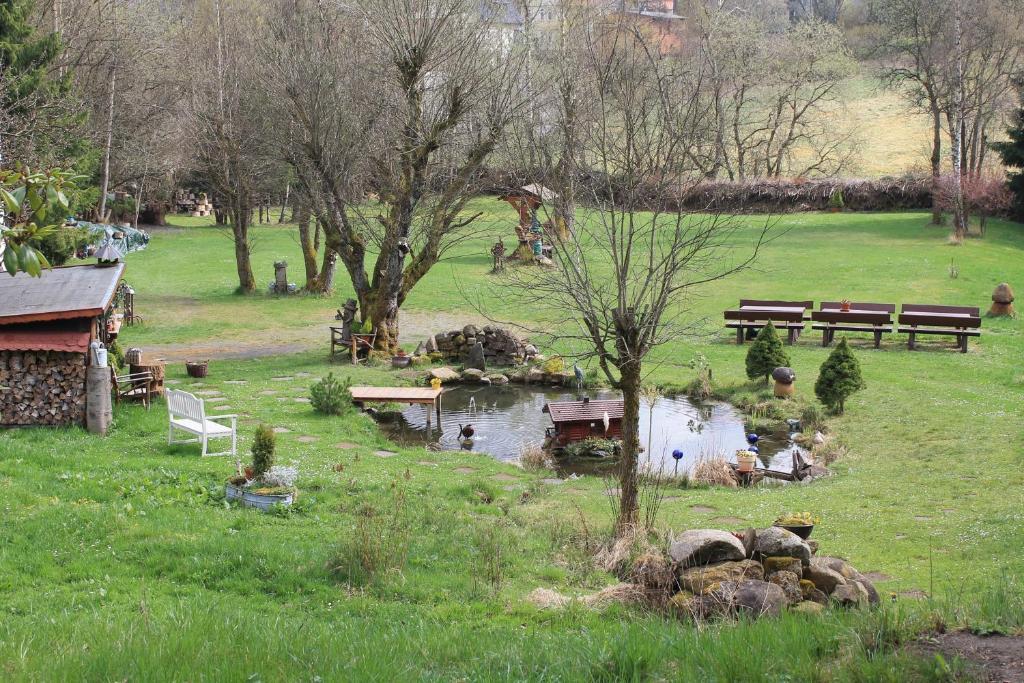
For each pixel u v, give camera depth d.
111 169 53.41
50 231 6.63
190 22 55.81
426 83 30.59
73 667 7.23
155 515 13.88
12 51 30.89
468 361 30.34
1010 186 59.28
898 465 19.83
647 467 20.66
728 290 42.44
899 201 66.50
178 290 45.19
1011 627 8.20
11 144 27.61
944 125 86.00
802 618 8.82
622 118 15.01
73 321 19.36
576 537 14.01
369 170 33.06
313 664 7.68
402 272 31.27
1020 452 20.09
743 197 17.58
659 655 7.93
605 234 16.02
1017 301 39.31
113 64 45.91
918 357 30.47
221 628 8.59
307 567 11.80
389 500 16.02
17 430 19.25
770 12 79.19
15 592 10.52
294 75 30.88
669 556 10.98
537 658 8.23
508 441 23.08
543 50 28.73
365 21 30.66
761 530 10.87
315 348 33.09
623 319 13.77
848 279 43.72
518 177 20.59
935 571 12.54
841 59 69.81
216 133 42.22
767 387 27.16
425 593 11.20
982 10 53.22
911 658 7.38
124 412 21.31
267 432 15.60
